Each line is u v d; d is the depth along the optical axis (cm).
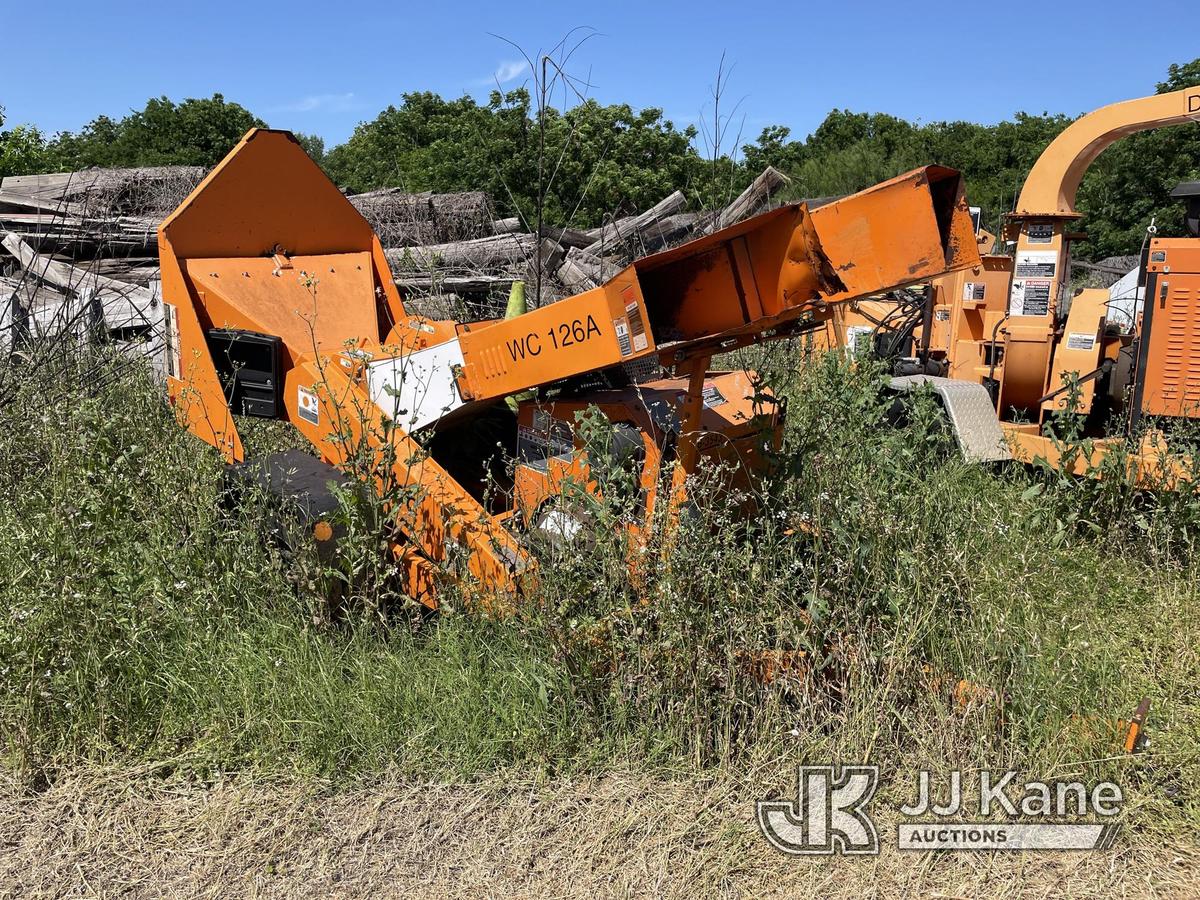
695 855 314
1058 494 521
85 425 487
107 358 714
